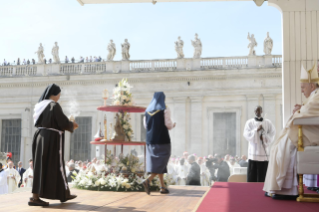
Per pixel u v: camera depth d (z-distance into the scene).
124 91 7.39
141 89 26.48
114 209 3.87
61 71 28.12
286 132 4.08
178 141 25.53
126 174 6.38
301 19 7.24
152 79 26.41
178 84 26.09
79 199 4.79
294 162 3.99
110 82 27.02
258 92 24.84
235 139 25.03
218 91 25.50
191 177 13.37
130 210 3.80
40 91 27.83
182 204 4.32
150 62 26.91
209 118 25.53
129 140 7.28
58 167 4.18
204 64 26.11
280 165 3.96
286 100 7.10
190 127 25.61
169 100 26.16
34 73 28.22
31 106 27.77
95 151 26.62
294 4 7.28
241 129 24.95
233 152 24.98
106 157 6.88
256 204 3.62
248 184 6.02
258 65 25.06
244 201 3.85
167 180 6.71
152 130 5.54
